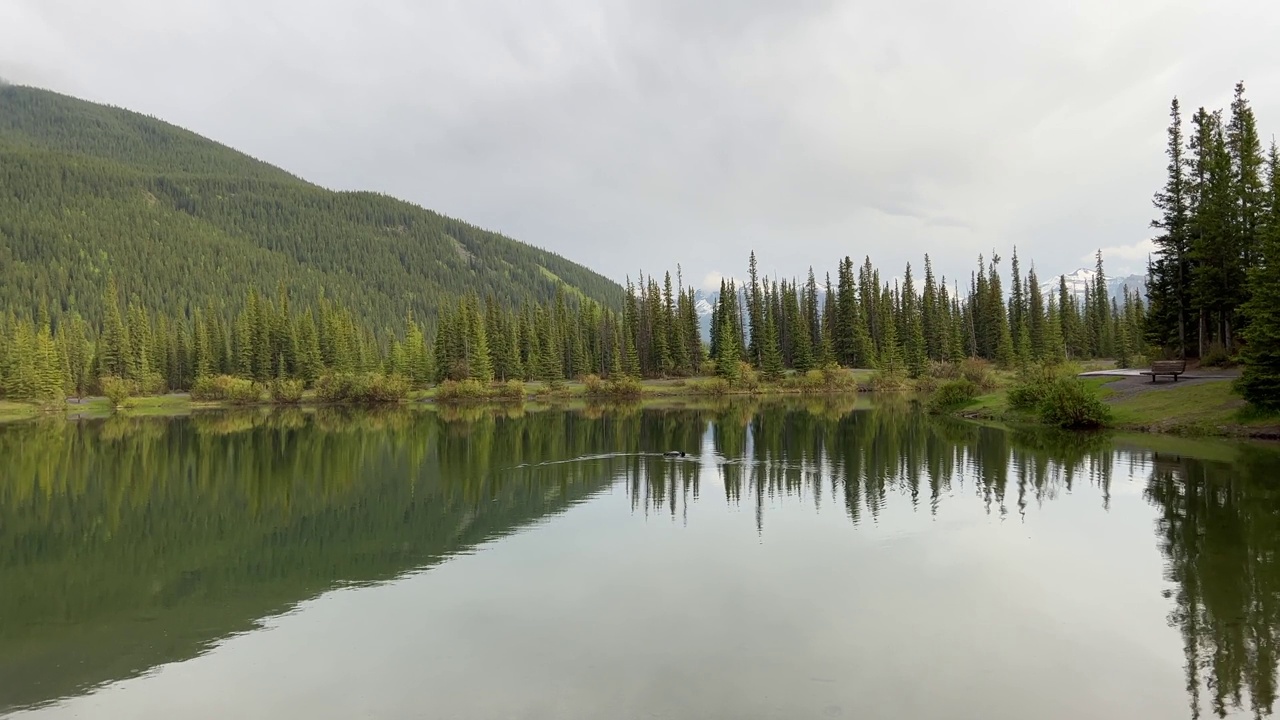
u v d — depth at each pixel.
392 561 19.55
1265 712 10.32
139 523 25.59
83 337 133.25
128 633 14.83
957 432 45.31
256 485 33.22
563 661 12.57
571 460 38.22
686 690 11.31
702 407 81.12
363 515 26.00
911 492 26.58
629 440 47.59
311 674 12.51
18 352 95.69
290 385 109.75
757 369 118.62
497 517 24.78
